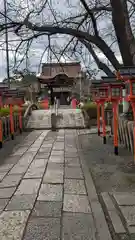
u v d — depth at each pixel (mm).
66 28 10250
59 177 5191
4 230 3049
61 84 35969
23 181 4957
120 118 9281
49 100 38844
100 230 3051
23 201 3920
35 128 15750
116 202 3787
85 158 7035
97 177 5203
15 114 14445
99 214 3475
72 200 3955
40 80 33062
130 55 9109
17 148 8867
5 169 5941
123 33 9086
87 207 3697
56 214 3471
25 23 10016
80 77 30750
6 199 4012
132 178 5051
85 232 3008
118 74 5344
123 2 8945
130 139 7531
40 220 3297
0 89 8672
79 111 20219
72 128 15672
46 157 7230
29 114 19031
